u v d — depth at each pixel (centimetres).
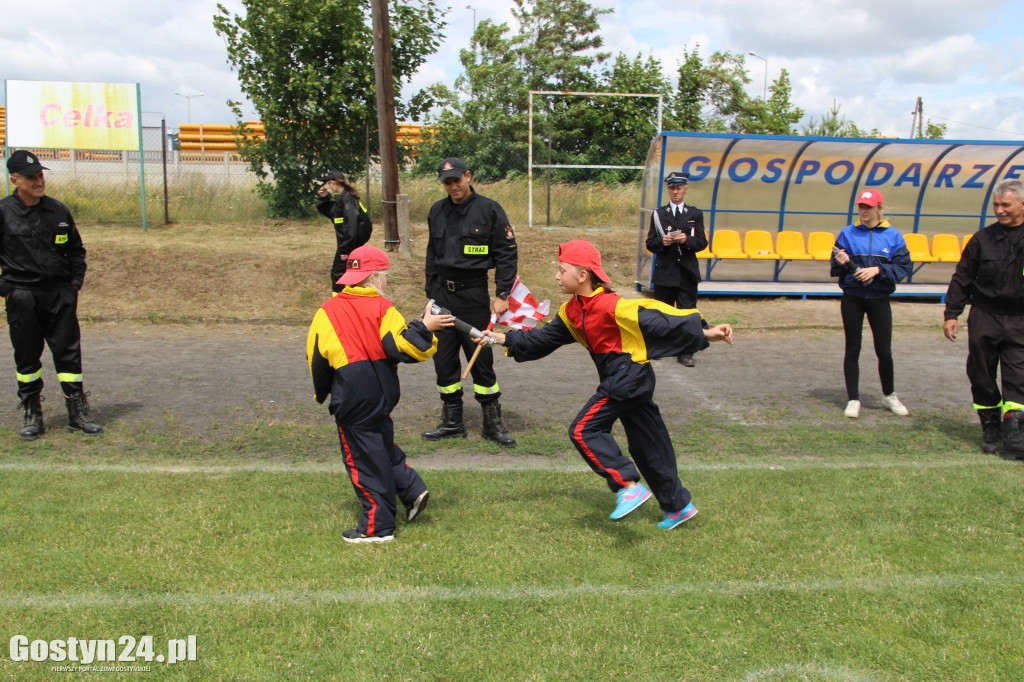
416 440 562
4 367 725
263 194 1402
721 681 274
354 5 1326
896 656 289
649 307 381
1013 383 518
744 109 2550
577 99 2144
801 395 693
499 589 335
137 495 441
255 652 287
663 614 316
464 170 537
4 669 273
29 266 528
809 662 285
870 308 621
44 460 503
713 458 527
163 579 340
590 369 790
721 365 808
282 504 432
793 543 384
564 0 2302
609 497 452
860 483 470
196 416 602
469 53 2381
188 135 2617
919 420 620
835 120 2225
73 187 1400
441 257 554
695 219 802
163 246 1120
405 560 362
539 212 1527
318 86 1310
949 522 411
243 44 1341
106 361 765
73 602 320
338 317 389
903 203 1265
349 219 780
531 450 544
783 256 1230
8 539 378
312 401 647
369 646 291
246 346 845
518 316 549
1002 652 292
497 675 275
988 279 524
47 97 1196
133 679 269
